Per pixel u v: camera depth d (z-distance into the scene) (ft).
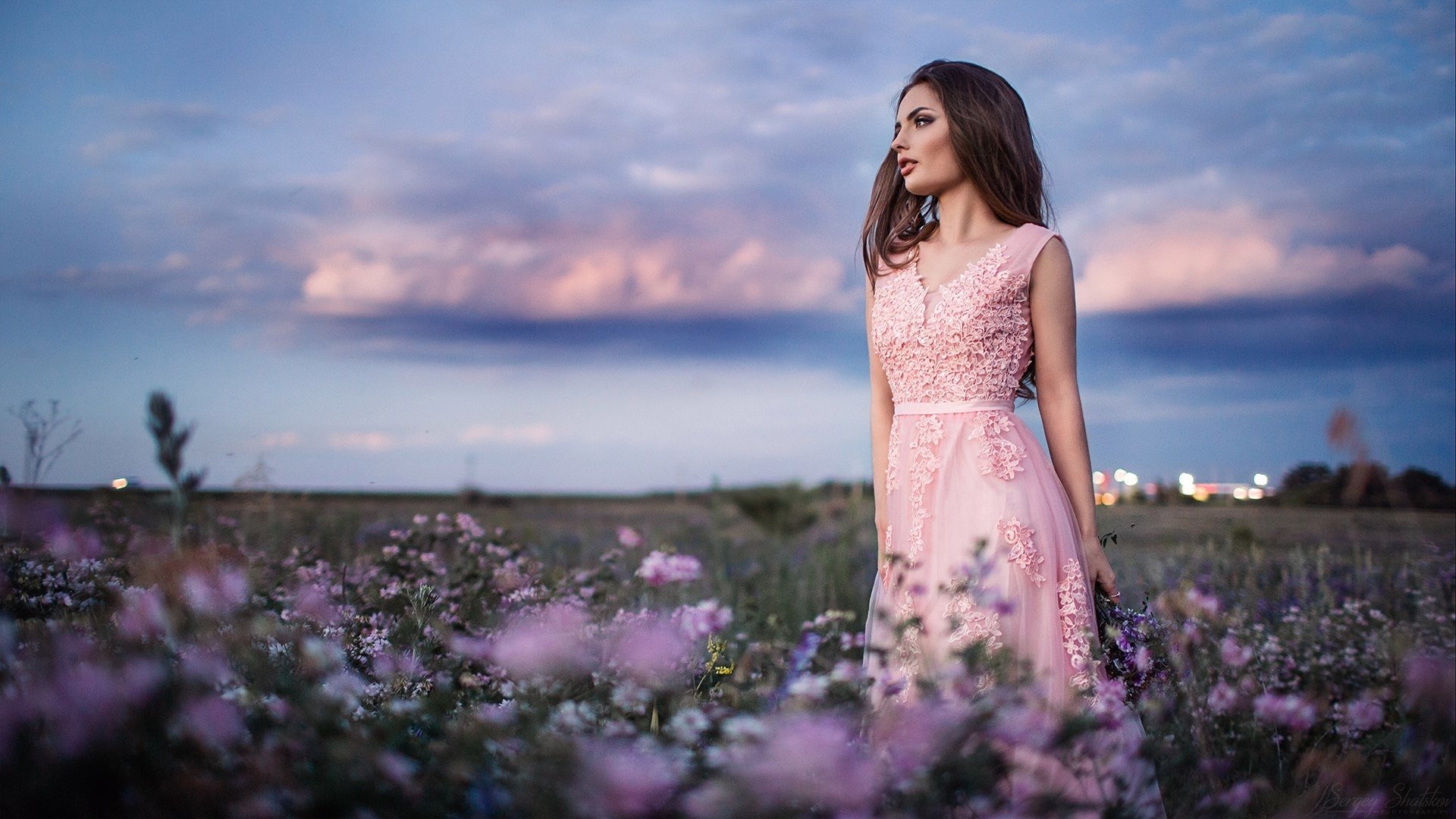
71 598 9.52
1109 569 8.48
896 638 5.94
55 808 4.20
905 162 8.90
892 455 8.78
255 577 9.87
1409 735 7.16
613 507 56.70
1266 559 18.81
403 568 13.17
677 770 4.82
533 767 4.74
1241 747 8.31
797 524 35.09
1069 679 7.57
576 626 6.98
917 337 8.52
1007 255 8.39
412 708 5.98
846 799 4.42
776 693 6.07
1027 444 8.32
